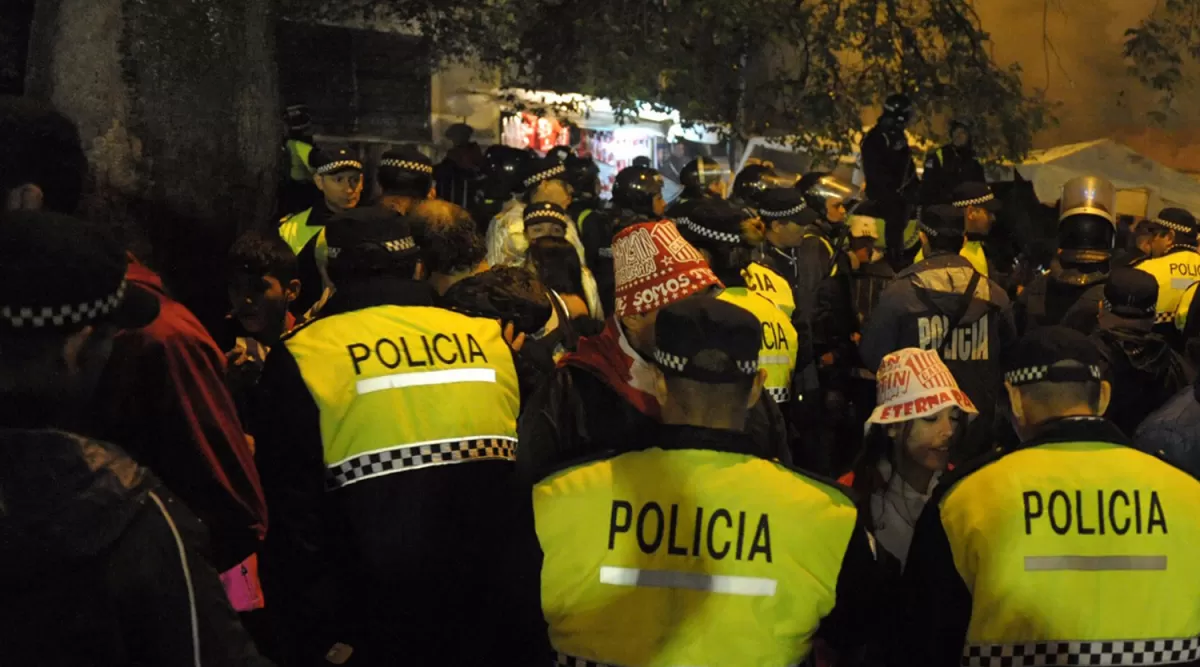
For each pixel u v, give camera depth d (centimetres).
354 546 257
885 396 310
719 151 1259
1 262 144
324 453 257
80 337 150
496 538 214
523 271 338
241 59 464
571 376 281
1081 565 209
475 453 263
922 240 446
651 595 189
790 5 898
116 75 419
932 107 990
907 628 223
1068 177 1085
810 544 191
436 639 260
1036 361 226
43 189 209
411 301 272
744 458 194
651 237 286
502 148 747
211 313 445
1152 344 454
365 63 989
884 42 943
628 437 219
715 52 929
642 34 880
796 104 951
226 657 151
